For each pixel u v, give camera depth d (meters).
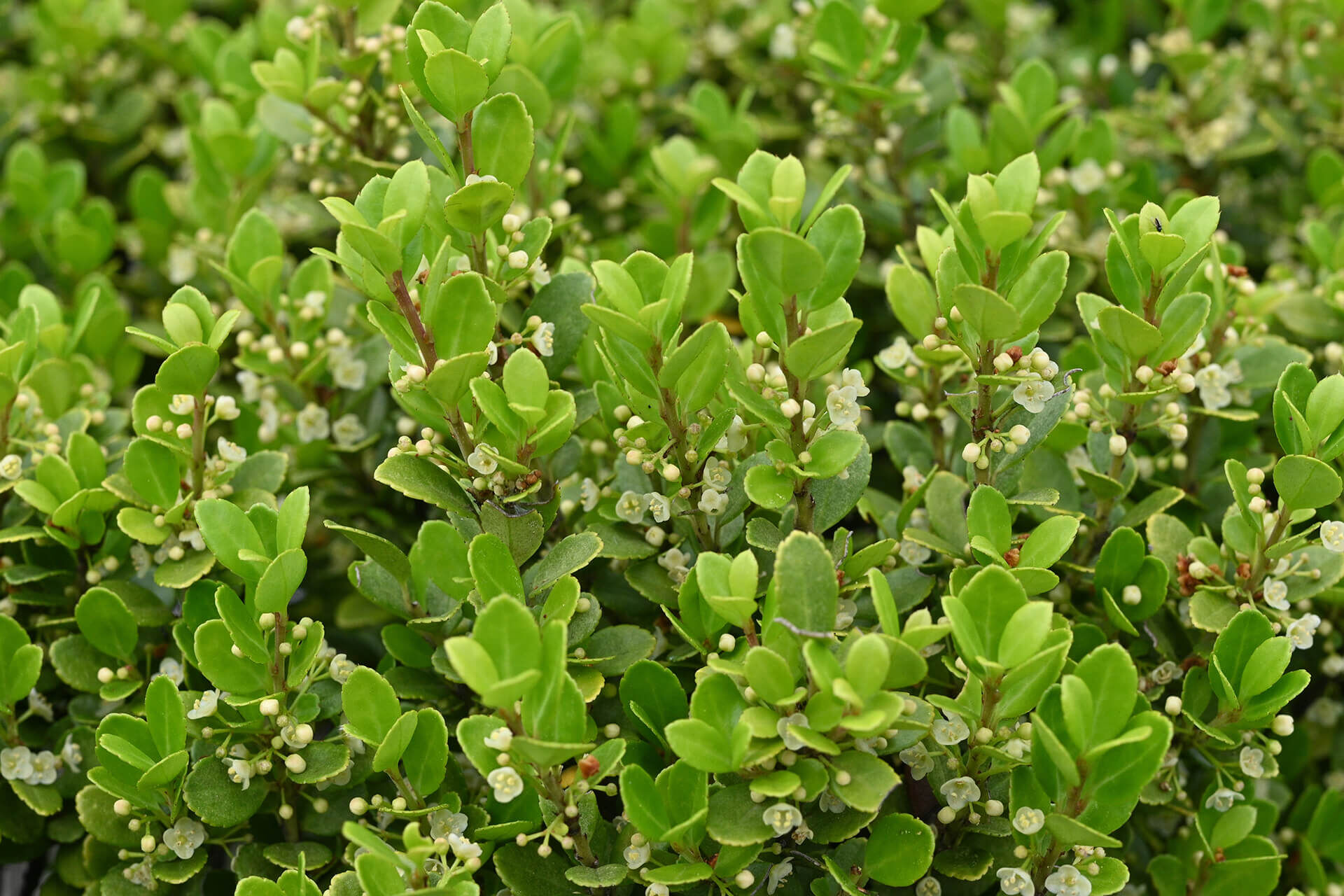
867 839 0.59
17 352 0.62
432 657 0.60
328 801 0.61
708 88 0.74
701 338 0.57
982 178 0.59
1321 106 0.75
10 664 0.61
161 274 0.75
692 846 0.57
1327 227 0.69
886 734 0.57
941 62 0.72
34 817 0.62
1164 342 0.60
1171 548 0.61
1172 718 0.61
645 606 0.62
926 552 0.61
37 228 0.73
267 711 0.58
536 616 0.59
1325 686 0.66
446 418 0.59
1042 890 0.58
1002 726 0.58
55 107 0.78
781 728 0.56
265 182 0.72
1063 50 0.83
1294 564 0.61
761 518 0.59
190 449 0.62
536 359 0.58
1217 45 0.88
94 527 0.63
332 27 0.69
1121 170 0.71
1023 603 0.57
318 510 0.67
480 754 0.57
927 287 0.60
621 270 0.58
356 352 0.66
